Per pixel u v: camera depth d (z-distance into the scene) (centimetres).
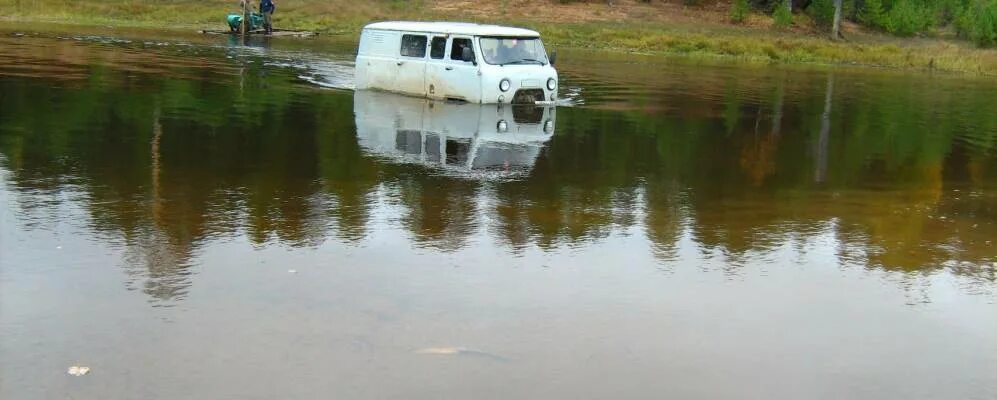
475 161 1009
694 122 1480
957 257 697
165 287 544
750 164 1090
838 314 554
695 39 4022
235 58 2273
